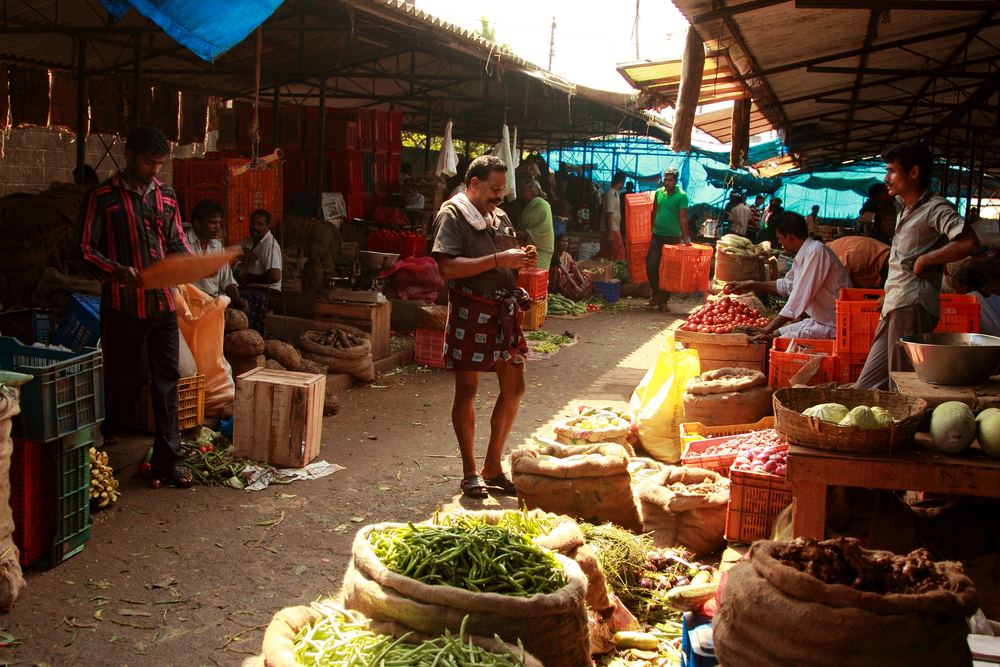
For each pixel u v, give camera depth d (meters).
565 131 24.52
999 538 3.62
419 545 2.85
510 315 4.86
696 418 5.52
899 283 4.74
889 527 3.46
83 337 5.18
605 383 8.39
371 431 6.37
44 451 3.79
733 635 2.22
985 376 3.80
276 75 11.76
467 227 4.89
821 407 3.46
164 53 12.22
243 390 5.37
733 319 6.92
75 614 3.46
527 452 4.56
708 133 20.72
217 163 9.59
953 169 22.39
